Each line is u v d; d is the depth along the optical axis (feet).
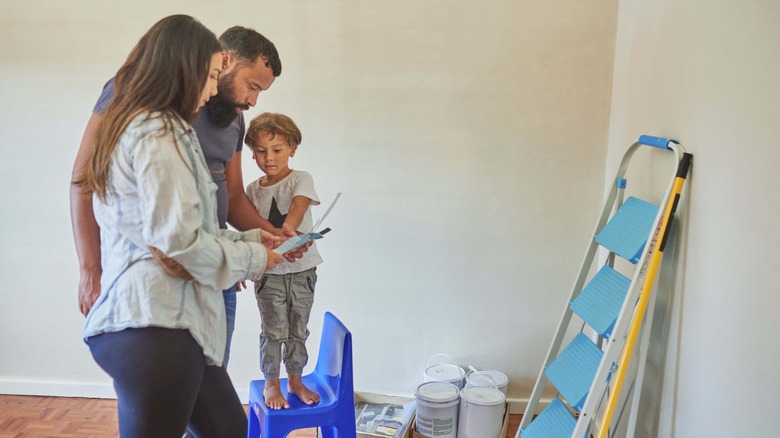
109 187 4.76
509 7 8.92
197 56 4.84
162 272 4.80
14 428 9.16
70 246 9.80
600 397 6.28
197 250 4.68
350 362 7.24
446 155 9.32
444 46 9.06
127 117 4.71
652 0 7.35
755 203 4.85
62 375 10.19
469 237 9.50
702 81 5.86
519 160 9.25
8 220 9.78
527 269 9.52
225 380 5.82
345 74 9.21
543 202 9.33
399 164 9.39
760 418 4.66
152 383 4.76
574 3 8.85
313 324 9.91
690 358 5.82
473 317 9.70
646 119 7.45
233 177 7.04
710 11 5.73
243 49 5.94
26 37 9.29
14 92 9.45
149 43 4.82
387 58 9.14
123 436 4.95
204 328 5.08
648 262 6.10
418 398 8.77
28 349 10.14
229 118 6.19
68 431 9.11
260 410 7.34
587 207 9.30
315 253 7.57
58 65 9.35
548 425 7.20
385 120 9.29
